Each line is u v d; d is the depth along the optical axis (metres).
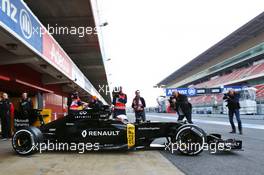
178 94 11.09
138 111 12.43
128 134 7.20
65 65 14.09
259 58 56.34
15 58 10.07
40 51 9.41
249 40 56.19
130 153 7.16
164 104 63.44
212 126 16.03
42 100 17.12
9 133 10.66
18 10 7.33
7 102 10.66
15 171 5.21
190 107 10.99
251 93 36.56
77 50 25.31
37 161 6.14
